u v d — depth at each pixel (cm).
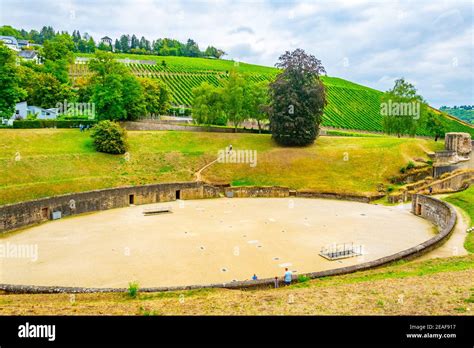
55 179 6391
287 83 8575
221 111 10250
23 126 8075
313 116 8538
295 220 5444
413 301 2102
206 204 6550
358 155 8212
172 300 2330
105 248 4206
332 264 3734
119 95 8981
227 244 4334
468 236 4284
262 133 10044
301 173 7744
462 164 8756
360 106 18675
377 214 5881
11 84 7425
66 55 16362
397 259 3469
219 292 2605
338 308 2036
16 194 5662
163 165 7631
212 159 8069
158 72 19862
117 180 6856
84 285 3256
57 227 5075
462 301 2073
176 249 4166
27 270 3591
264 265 3703
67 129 8331
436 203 5394
